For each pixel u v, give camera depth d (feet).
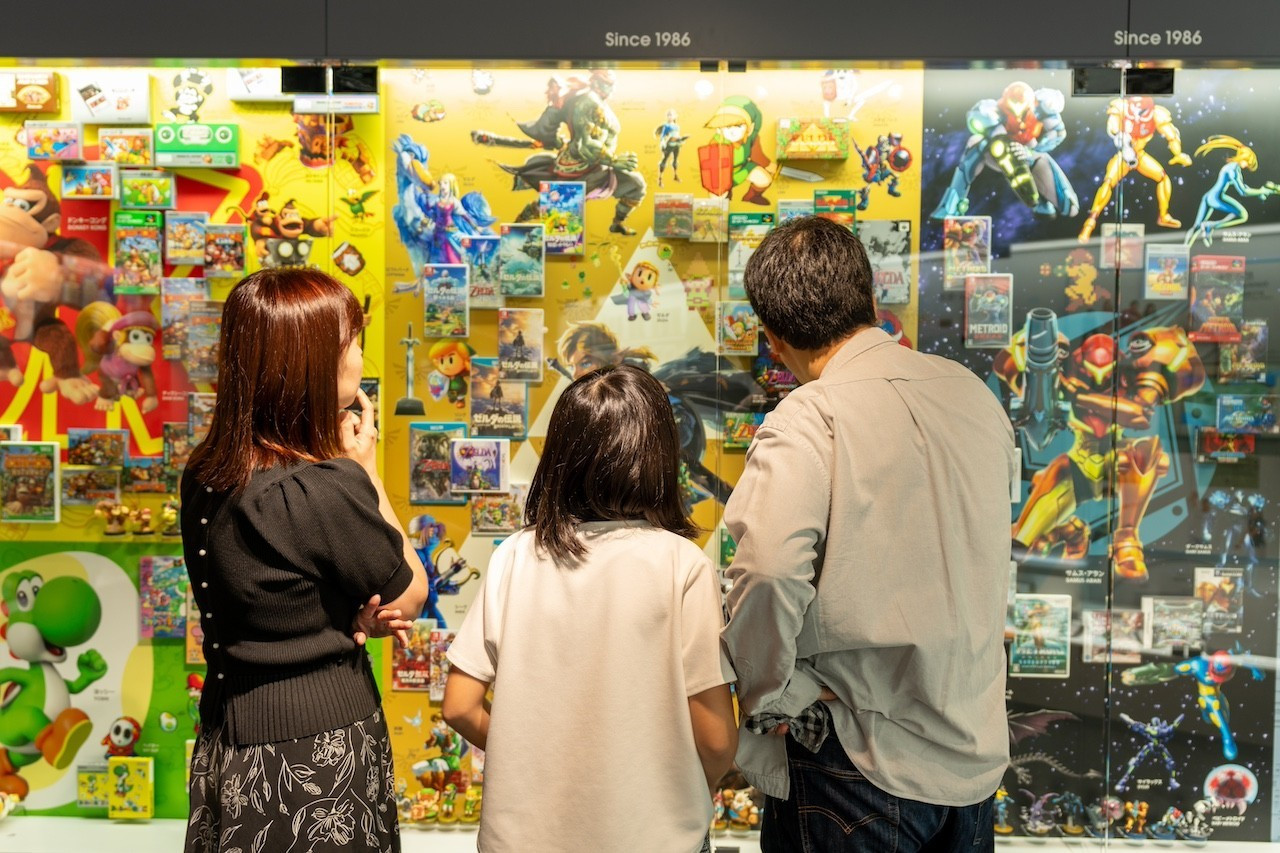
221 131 8.71
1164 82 8.52
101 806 9.00
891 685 4.72
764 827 5.39
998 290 8.63
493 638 4.73
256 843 4.50
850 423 4.60
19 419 8.98
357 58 8.36
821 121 8.61
